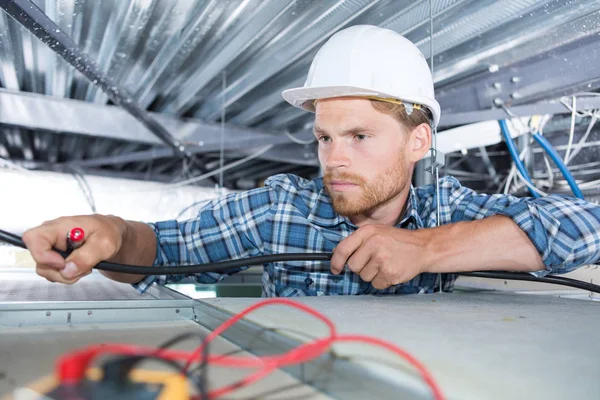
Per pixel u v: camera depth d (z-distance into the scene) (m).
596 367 0.32
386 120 0.81
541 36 1.13
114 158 2.26
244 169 2.80
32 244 0.55
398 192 0.90
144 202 2.05
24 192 1.78
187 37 1.24
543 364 0.33
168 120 1.91
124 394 0.30
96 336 0.48
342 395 0.32
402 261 0.70
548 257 0.75
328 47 0.88
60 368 0.32
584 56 1.14
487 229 0.76
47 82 1.63
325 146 0.84
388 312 0.53
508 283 1.16
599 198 1.44
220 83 1.56
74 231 0.56
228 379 0.35
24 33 1.25
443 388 0.28
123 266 0.63
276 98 1.68
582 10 1.01
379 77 0.83
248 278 1.70
